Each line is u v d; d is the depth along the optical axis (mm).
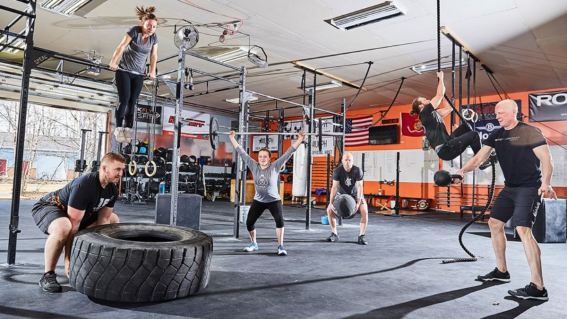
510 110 2775
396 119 11664
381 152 11930
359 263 3635
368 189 12148
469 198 10016
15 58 7812
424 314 2256
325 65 7715
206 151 13812
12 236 3059
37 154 17594
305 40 6391
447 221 7965
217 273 3078
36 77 8039
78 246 2316
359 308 2336
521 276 3242
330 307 2338
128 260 2227
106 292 2225
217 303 2332
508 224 6977
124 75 3943
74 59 3557
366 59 7270
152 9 4020
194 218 5395
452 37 5848
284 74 8500
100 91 9430
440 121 3025
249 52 6453
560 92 8828
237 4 5121
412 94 9984
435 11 5105
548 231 5352
